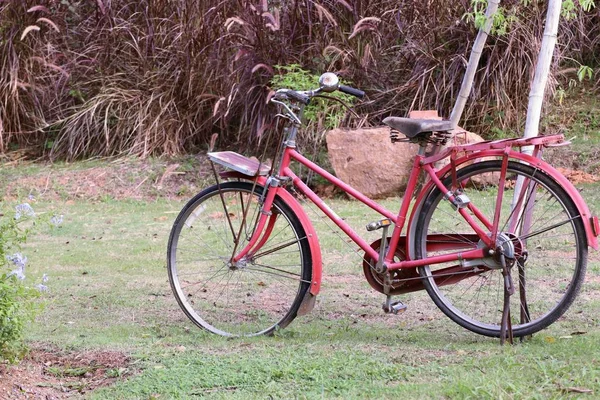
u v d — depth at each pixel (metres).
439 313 5.01
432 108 10.45
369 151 9.53
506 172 4.20
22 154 11.82
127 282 6.05
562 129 10.66
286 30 10.76
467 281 5.52
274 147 10.66
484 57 10.40
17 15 11.76
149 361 4.03
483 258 4.22
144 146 11.04
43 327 4.82
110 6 11.62
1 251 3.90
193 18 11.03
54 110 12.03
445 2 10.43
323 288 5.74
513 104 10.45
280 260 6.53
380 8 10.67
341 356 3.98
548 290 5.38
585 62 12.08
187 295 5.62
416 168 4.37
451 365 3.79
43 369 4.00
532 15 10.31
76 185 10.34
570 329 4.49
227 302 5.43
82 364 4.08
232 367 3.84
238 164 4.64
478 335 4.47
